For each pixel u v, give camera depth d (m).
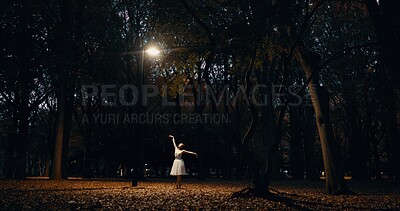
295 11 12.55
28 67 26.64
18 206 8.94
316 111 14.99
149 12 27.80
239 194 11.98
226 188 18.80
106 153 43.25
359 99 30.84
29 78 27.48
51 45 25.16
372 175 52.91
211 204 10.20
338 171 14.43
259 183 12.19
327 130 14.70
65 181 24.39
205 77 12.69
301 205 10.01
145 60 33.72
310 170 34.03
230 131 12.84
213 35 12.16
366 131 34.84
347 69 28.30
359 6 23.19
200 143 38.09
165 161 49.53
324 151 14.75
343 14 24.41
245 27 11.33
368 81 27.45
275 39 13.82
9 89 27.31
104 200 11.04
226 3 11.82
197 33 13.41
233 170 61.69
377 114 32.94
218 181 31.48
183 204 10.22
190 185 22.42
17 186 17.45
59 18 25.69
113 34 32.25
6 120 31.16
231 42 11.62
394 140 25.91
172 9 13.75
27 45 24.39
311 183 27.06
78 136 47.03
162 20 14.64
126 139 41.53
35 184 19.78
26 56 25.25
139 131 20.89
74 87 30.03
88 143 37.09
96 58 29.53
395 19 11.77
